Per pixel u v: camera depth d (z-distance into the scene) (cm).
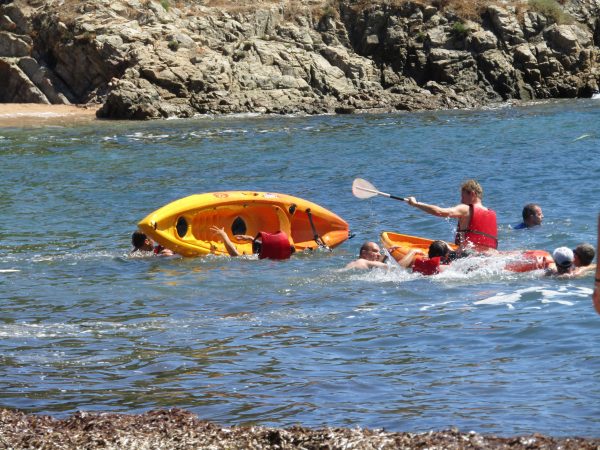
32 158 7906
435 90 13038
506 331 2634
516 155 7162
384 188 6028
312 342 2612
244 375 2284
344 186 6138
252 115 12006
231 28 13462
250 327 2823
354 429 1698
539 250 3794
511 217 4756
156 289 3462
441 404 1984
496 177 6159
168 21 13238
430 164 6975
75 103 12925
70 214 5325
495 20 13738
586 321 2680
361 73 13388
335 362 2392
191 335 2739
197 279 3638
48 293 3425
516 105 12444
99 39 12688
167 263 3997
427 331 2686
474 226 3719
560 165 6456
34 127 10588
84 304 3234
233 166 7238
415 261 3556
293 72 13050
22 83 12962
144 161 7619
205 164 7388
